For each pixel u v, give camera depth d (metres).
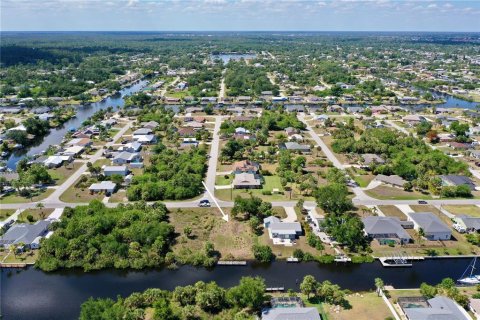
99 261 129.00
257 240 142.88
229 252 136.25
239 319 98.69
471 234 144.25
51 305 112.19
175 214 159.50
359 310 106.94
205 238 143.88
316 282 114.12
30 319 106.88
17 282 122.31
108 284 121.62
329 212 159.38
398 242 140.75
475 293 114.19
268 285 120.25
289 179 189.38
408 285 120.44
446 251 136.50
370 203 170.12
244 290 106.94
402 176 195.88
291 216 158.38
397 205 168.50
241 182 184.12
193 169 196.75
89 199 172.25
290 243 140.62
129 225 146.38
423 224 146.12
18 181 177.25
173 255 131.50
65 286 120.62
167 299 110.06
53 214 158.50
